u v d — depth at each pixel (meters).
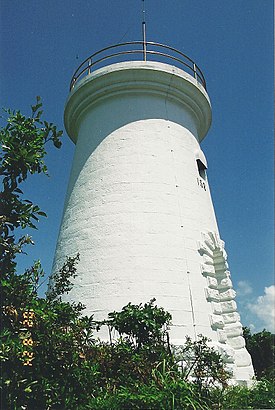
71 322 7.30
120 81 13.30
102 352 7.55
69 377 6.23
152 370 7.03
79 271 11.48
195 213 12.49
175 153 13.00
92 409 6.04
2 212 5.75
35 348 5.97
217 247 12.60
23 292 5.82
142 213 11.76
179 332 10.36
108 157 12.78
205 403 6.75
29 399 5.78
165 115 13.44
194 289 11.24
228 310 12.02
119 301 10.62
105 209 12.02
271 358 16.31
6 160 5.79
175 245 11.54
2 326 5.55
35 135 6.15
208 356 8.35
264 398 8.04
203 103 14.50
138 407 5.99
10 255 5.73
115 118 13.27
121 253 11.23
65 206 13.81
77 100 14.23
